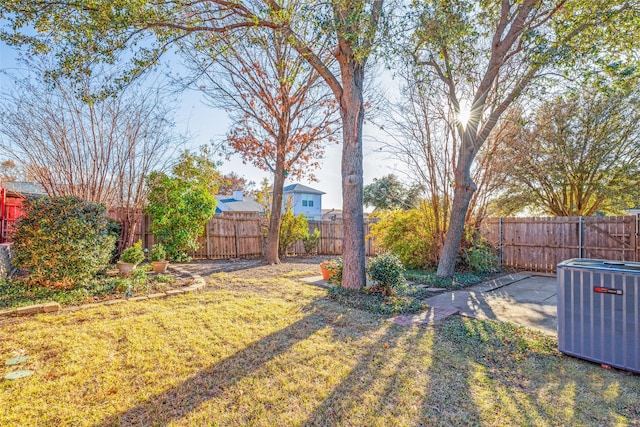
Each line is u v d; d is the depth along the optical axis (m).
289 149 10.75
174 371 2.91
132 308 4.77
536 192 13.91
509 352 3.44
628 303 2.96
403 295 5.84
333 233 14.06
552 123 11.77
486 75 6.98
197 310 4.73
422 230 8.84
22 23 5.01
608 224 8.22
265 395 2.55
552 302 5.69
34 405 2.37
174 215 9.98
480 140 7.39
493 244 9.71
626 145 11.48
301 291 6.11
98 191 8.32
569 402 2.50
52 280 5.40
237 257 12.24
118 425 2.18
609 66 5.70
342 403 2.46
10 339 3.53
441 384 2.75
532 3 6.21
